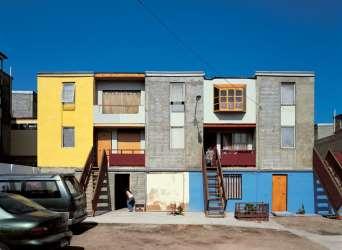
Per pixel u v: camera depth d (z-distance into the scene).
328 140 33.59
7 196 11.85
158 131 29.41
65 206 15.61
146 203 28.94
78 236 16.39
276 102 29.50
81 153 29.61
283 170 29.16
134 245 14.91
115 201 29.73
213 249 14.66
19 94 43.31
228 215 24.86
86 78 29.98
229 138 31.11
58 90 29.92
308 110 29.56
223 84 29.59
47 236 10.85
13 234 10.56
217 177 28.30
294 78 29.61
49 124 29.73
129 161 29.39
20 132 37.78
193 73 29.64
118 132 31.00
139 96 30.88
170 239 16.31
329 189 26.20
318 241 17.02
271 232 18.89
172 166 29.20
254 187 29.06
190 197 28.92
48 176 15.98
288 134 29.45
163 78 29.66
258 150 29.20
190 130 29.36
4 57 35.88
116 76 29.94
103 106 30.42
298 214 26.55
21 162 37.53
